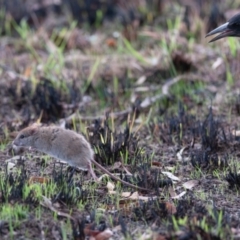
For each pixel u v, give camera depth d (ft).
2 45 59.41
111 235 28.30
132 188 32.86
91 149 33.35
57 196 30.53
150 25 61.21
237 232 28.19
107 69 52.70
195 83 49.70
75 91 47.85
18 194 30.32
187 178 34.68
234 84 49.08
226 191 33.01
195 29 57.88
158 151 38.52
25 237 27.94
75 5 64.08
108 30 61.62
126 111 44.21
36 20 63.00
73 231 27.61
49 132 33.04
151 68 52.06
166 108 45.70
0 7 65.10
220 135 40.11
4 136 40.75
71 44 58.54
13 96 48.34
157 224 29.12
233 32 42.96
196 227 27.45
